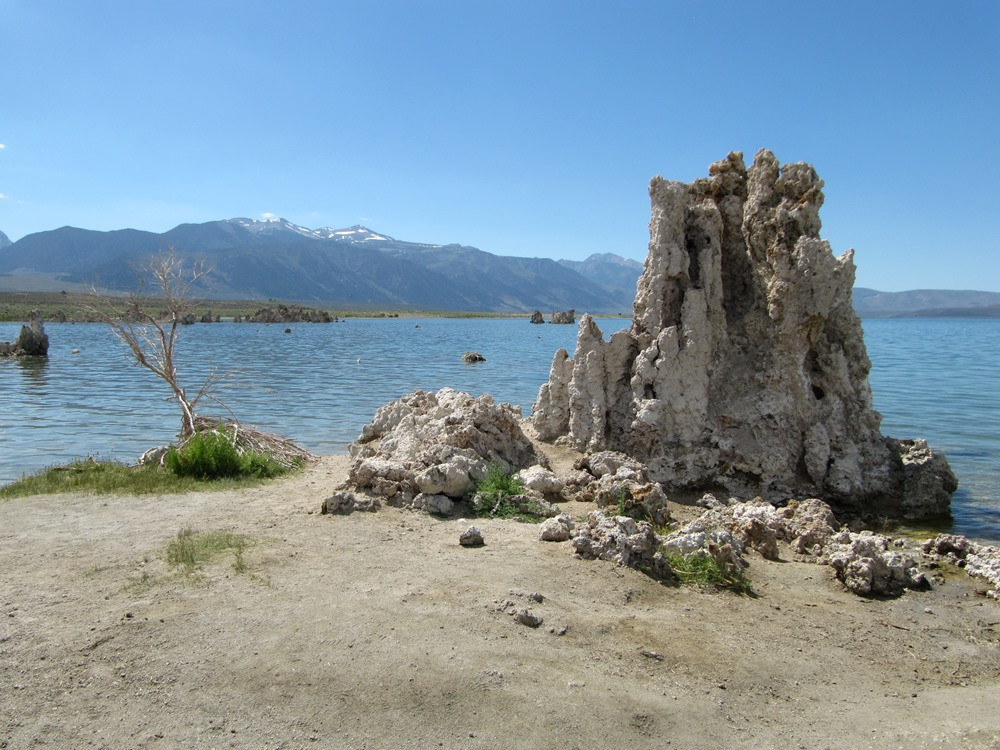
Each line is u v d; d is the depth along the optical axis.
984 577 10.82
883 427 26.09
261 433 17.55
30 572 8.96
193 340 81.25
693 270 15.90
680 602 9.02
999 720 7.05
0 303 147.50
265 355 60.72
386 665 6.99
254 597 8.24
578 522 11.48
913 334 124.88
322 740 6.06
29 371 45.03
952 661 8.31
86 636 7.30
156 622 7.58
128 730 6.06
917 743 6.62
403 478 12.50
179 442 17.16
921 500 14.99
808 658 8.00
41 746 5.85
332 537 10.42
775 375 14.95
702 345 15.19
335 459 17.53
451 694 6.66
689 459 14.91
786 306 14.73
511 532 10.91
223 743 5.97
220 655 7.04
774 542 11.23
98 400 32.31
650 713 6.66
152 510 11.88
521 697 6.69
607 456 14.09
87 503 12.35
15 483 14.13
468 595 8.48
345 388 38.00
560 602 8.52
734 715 6.82
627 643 7.78
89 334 86.75
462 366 52.53
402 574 9.06
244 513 11.69
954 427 26.08
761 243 15.58
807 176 15.36
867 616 9.28
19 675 6.67
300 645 7.25
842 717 6.98
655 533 10.99
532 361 57.47
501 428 14.49
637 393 15.21
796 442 14.91
